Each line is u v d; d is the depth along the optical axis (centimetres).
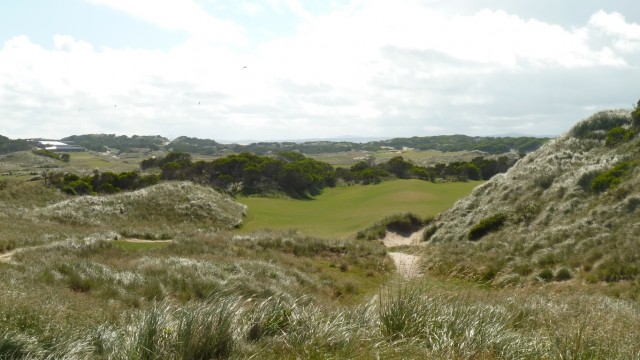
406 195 5569
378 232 3762
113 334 640
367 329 646
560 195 2788
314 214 5381
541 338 664
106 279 1524
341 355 553
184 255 2256
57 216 4034
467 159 10981
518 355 596
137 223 4244
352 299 1453
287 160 9025
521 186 3188
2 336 549
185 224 4425
